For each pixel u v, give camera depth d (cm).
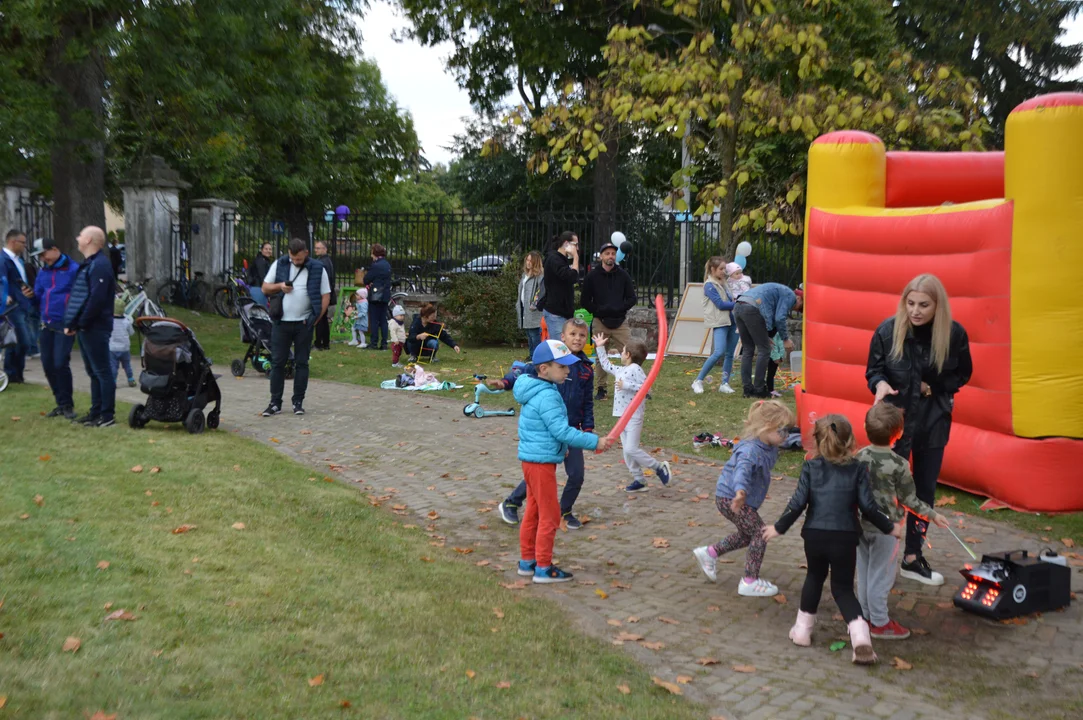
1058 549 634
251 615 440
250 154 2569
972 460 739
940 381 558
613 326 1158
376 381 1322
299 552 557
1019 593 511
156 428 898
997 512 715
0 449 737
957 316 744
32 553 491
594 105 1511
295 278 1041
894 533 473
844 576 467
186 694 352
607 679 417
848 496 464
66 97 1550
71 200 1736
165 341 866
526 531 575
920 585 564
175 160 2630
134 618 419
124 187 2112
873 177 856
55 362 898
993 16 2950
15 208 1952
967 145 1427
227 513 619
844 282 843
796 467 848
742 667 445
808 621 478
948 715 400
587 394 668
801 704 408
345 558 561
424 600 496
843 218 843
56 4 1448
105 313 859
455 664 411
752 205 1791
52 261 891
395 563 566
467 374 1363
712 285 1170
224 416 1032
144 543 532
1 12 1477
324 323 1645
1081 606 531
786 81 1638
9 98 1491
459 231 1917
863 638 449
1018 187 701
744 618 516
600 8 2514
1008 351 711
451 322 1761
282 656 398
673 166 2395
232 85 1769
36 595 435
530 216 1845
